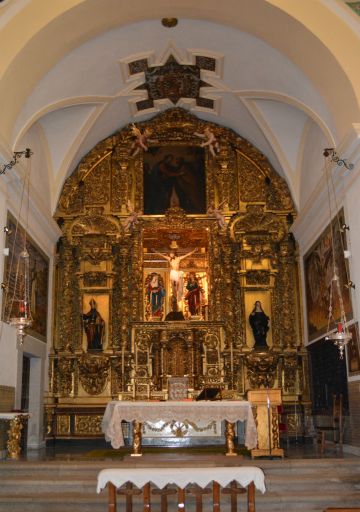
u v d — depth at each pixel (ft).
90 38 42.96
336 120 40.83
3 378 39.60
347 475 33.42
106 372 55.01
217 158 59.77
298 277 57.47
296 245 58.03
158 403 36.37
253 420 35.83
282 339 56.08
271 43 42.19
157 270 57.98
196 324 54.03
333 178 42.65
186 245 59.11
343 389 43.93
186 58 50.44
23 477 33.14
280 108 53.36
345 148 38.27
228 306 55.77
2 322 39.65
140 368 53.36
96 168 59.67
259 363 54.39
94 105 54.03
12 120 40.19
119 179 59.31
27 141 49.88
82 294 56.70
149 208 58.85
